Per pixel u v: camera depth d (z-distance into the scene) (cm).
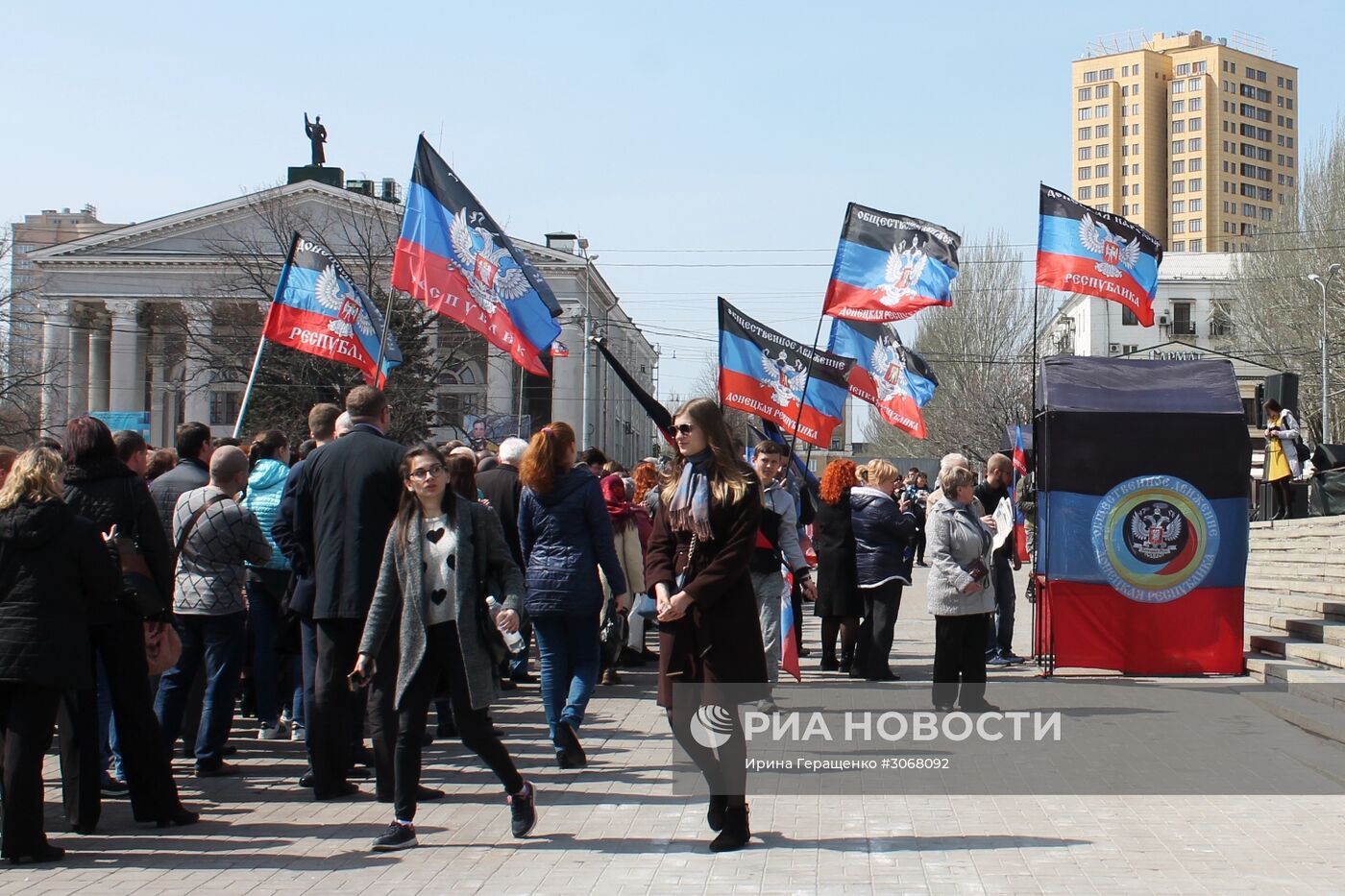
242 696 1102
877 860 623
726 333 1395
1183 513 1239
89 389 6041
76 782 690
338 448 758
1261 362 5144
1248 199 14900
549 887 582
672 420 663
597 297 6362
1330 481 2136
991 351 5928
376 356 1373
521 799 669
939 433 5903
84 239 5891
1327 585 1542
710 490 638
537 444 848
